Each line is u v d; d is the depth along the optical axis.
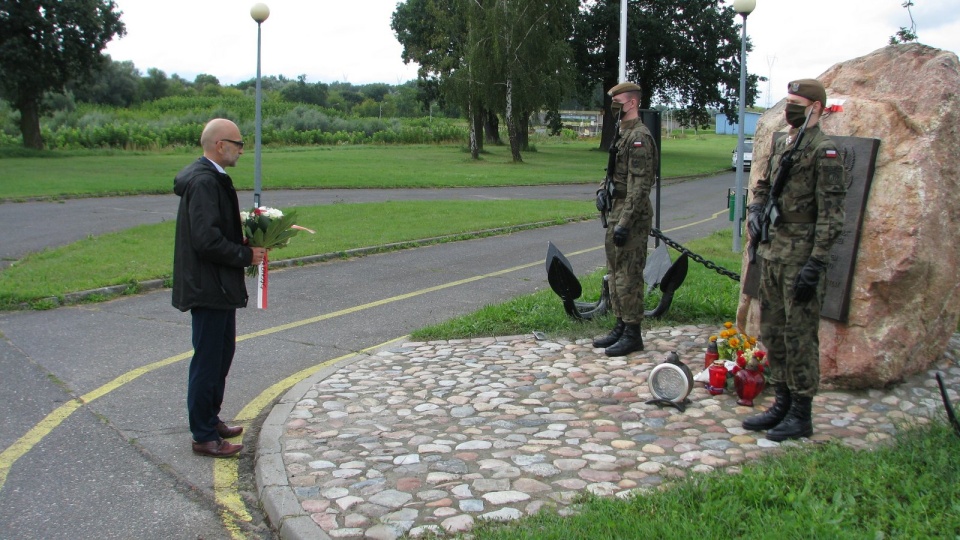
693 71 53.38
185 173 4.82
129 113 63.72
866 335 5.68
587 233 16.91
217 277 4.84
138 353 7.25
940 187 5.76
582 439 4.96
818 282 4.74
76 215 17.83
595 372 6.39
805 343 4.84
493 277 11.43
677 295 8.58
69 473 4.72
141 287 10.08
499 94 43.41
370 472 4.50
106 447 5.12
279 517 4.03
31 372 6.62
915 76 5.97
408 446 4.90
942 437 4.51
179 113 62.88
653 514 3.77
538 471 4.46
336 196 24.50
